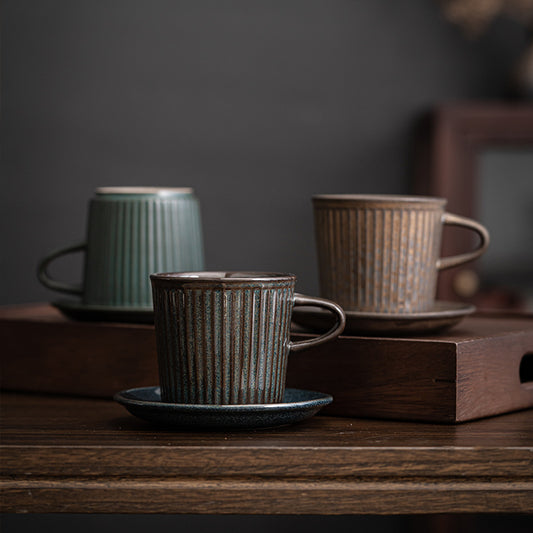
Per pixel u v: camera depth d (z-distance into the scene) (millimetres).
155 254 1454
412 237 1378
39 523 2262
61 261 2887
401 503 1243
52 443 1259
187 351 1281
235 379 1281
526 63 2738
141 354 1420
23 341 1467
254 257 2891
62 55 2863
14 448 1248
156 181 2885
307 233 2887
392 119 2875
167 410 1273
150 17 2863
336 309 1313
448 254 2672
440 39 2861
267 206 2887
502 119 2645
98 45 2867
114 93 2871
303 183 2885
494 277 2703
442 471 1245
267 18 2863
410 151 2869
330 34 2867
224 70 2875
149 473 1244
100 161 2879
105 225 1457
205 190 2889
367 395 1343
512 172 2674
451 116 2668
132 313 1438
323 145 2877
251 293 1276
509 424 1325
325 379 1357
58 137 2875
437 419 1321
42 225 2879
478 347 1335
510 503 1244
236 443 1258
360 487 1243
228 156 2885
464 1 2752
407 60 2867
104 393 1435
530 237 2686
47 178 2875
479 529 2156
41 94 2871
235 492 1241
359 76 2867
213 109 2877
